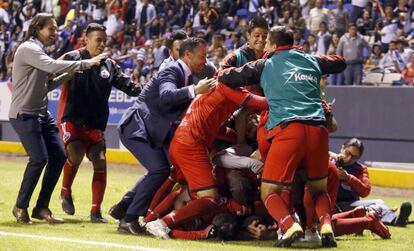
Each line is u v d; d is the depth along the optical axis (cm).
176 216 1539
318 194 1488
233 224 1526
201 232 1534
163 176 1582
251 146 1617
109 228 1711
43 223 1766
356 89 3372
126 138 1617
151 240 1489
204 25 4444
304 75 1449
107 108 1892
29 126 1723
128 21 4728
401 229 1853
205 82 1512
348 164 1817
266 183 1449
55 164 1788
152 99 1596
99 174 1870
